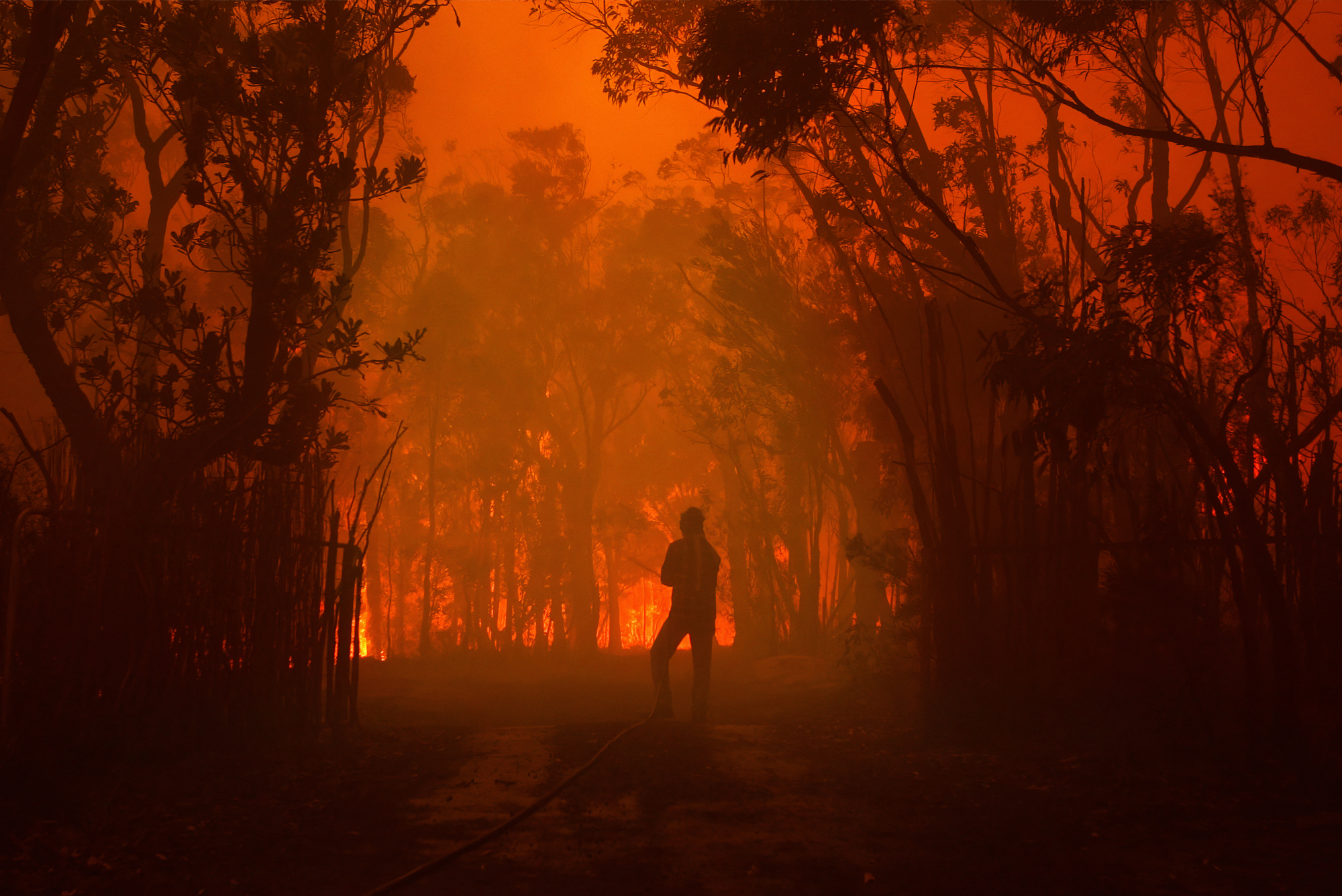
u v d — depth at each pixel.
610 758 6.20
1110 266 6.11
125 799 4.67
